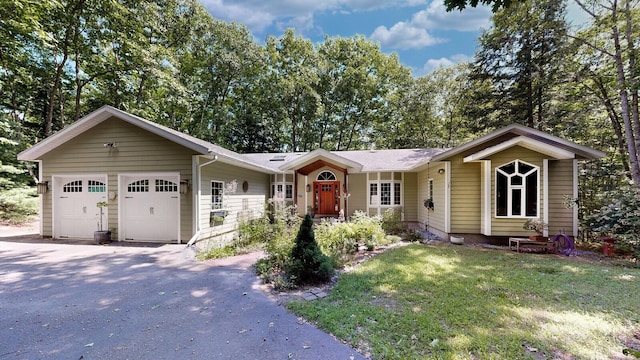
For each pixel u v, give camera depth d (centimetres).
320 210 1426
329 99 2575
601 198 845
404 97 2477
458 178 895
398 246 788
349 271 539
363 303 380
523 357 253
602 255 694
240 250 705
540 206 781
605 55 1200
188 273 535
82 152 869
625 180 947
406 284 455
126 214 852
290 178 1474
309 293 429
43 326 323
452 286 445
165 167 828
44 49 1313
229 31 2138
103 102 1702
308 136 2494
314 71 2495
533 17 1326
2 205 1177
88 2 1271
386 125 2611
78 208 883
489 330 302
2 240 859
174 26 1819
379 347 270
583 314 344
